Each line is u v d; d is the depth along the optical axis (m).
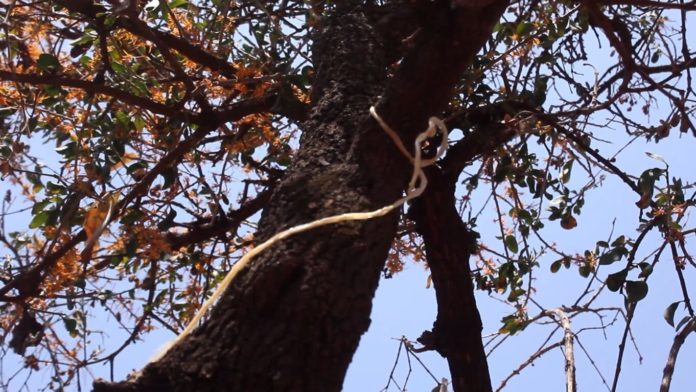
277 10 3.13
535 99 2.95
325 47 2.27
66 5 2.56
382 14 2.35
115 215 2.76
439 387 2.90
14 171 2.99
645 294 2.56
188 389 1.51
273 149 3.19
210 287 3.35
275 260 1.61
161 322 3.07
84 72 2.90
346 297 1.61
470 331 2.86
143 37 2.62
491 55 2.96
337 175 1.81
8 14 2.29
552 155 3.15
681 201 2.77
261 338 1.54
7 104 2.90
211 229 3.02
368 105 2.04
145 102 2.71
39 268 2.67
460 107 2.97
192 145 2.84
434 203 2.76
